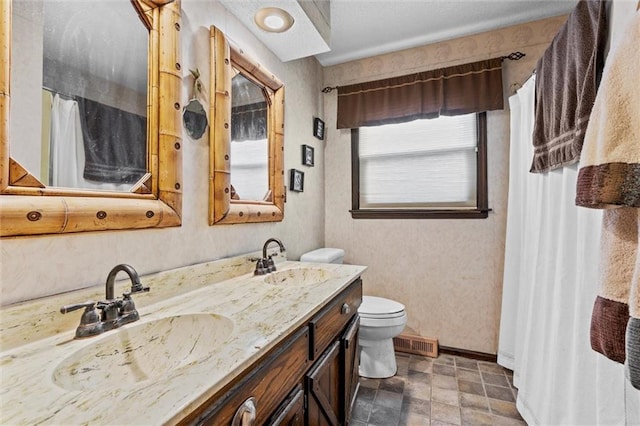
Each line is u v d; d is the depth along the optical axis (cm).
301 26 156
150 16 105
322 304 104
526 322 178
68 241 82
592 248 113
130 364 79
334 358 119
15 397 50
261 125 169
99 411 46
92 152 88
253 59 155
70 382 65
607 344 72
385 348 202
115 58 95
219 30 134
